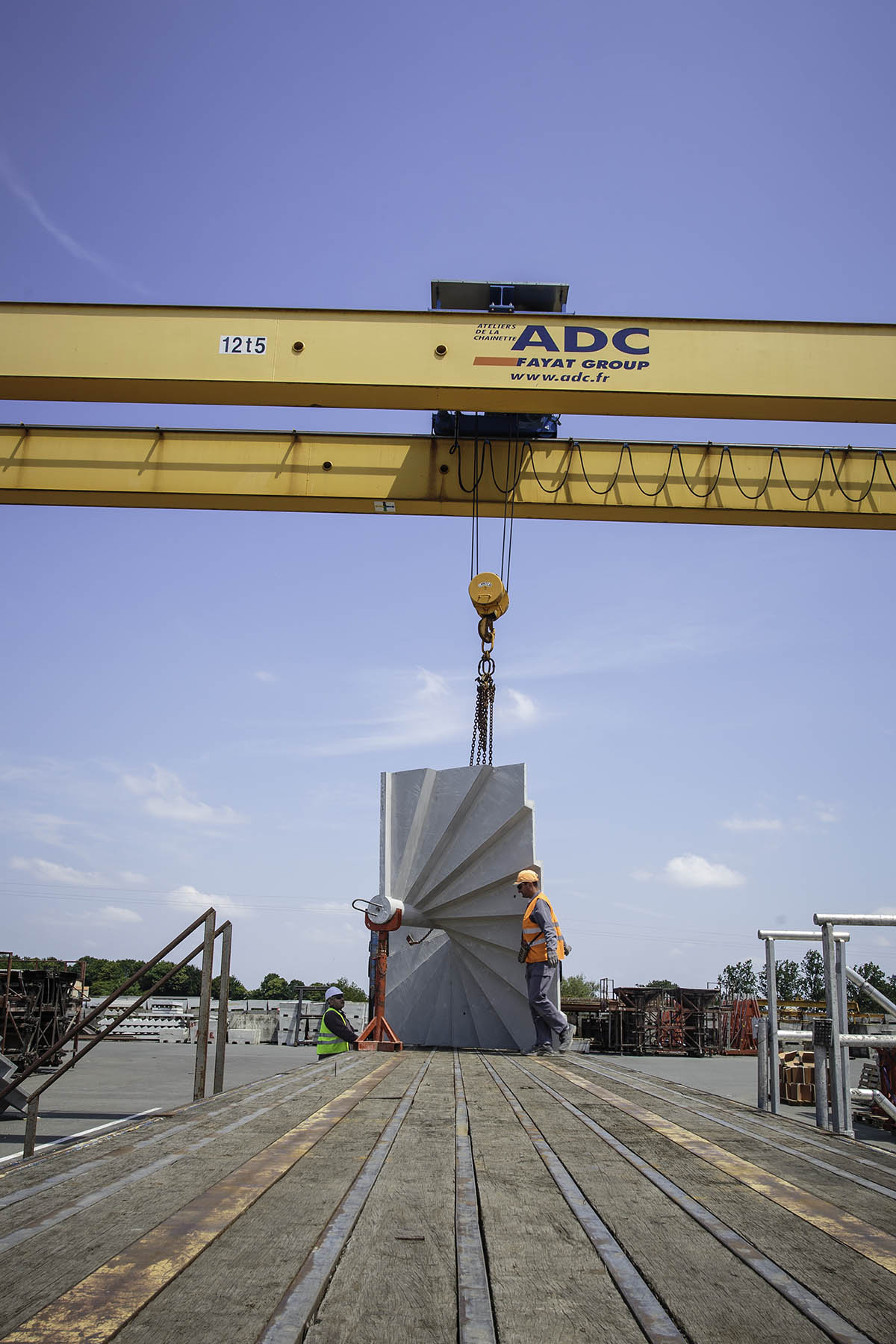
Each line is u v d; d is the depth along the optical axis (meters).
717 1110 5.82
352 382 11.89
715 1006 21.94
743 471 13.28
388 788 12.66
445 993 12.66
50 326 12.01
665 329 12.01
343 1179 3.41
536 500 13.16
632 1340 2.04
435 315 12.05
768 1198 3.32
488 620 13.57
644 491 13.20
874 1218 3.07
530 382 11.89
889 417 12.30
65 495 13.35
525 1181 3.48
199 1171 3.50
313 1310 2.15
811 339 11.98
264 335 12.02
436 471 13.30
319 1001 24.61
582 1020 23.70
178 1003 24.02
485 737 13.38
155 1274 2.32
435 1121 4.89
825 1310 2.24
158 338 11.99
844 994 6.40
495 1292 2.30
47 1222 2.77
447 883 12.34
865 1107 9.55
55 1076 6.40
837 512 13.16
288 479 13.29
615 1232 2.83
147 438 13.44
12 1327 2.00
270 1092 6.15
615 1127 4.90
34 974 14.52
